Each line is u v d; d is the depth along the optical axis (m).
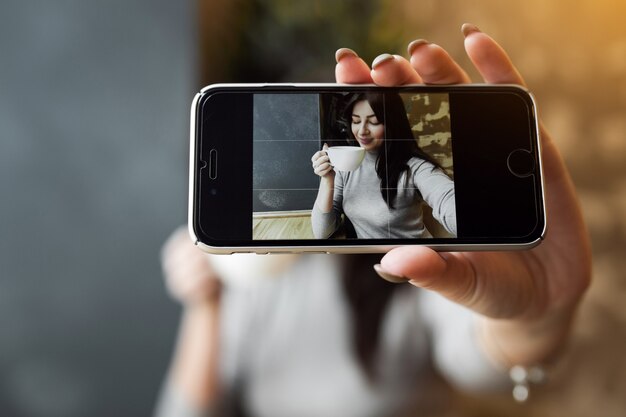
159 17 1.23
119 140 1.21
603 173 1.02
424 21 1.17
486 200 0.51
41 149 1.20
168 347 1.19
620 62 1.01
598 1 1.03
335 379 0.95
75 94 1.21
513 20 1.10
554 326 0.57
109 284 1.20
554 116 1.06
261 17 1.21
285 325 0.99
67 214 1.20
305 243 0.51
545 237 0.52
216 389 0.96
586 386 1.02
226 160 0.52
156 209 1.21
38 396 1.18
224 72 1.22
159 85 1.22
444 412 0.95
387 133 0.52
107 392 1.19
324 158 0.52
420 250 0.45
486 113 0.52
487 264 0.51
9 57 1.20
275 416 0.97
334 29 1.17
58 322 1.19
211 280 0.97
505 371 0.66
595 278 1.02
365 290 0.96
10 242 1.19
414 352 0.94
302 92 0.53
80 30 1.21
